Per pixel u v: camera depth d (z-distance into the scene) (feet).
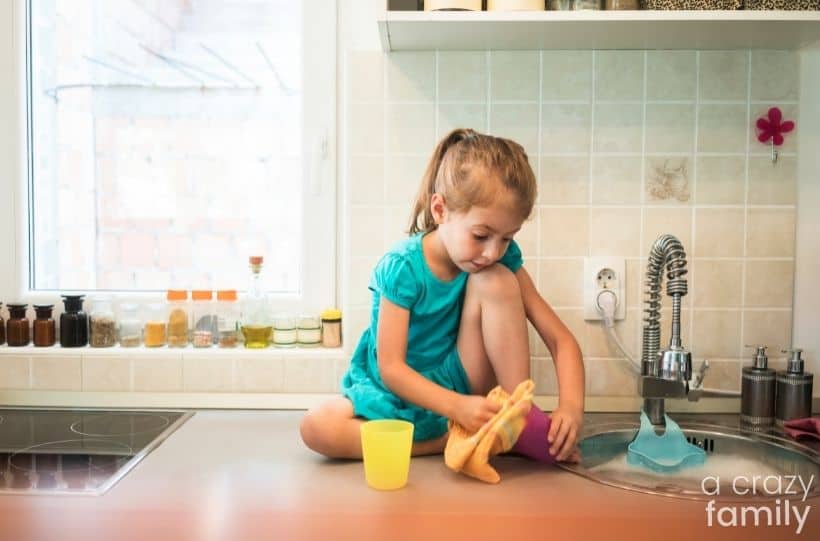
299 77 5.56
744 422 4.83
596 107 5.03
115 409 5.03
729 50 5.01
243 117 5.67
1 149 5.42
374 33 5.31
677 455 4.24
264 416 4.88
